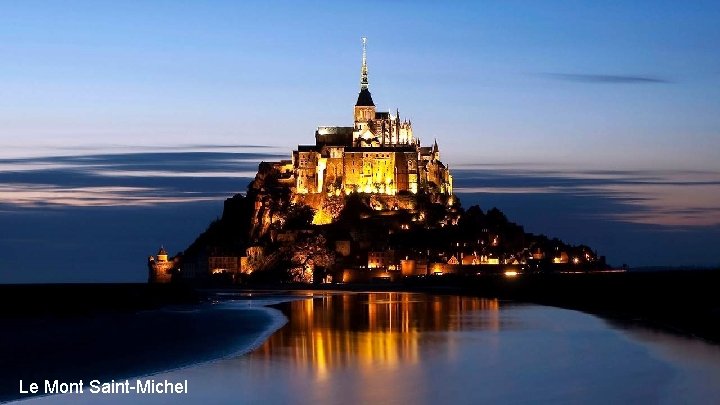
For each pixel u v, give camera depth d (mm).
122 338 120562
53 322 148000
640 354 100125
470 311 182625
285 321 155250
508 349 107438
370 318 162375
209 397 75812
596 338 117625
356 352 105250
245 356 101188
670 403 72562
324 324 147875
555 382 82625
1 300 185625
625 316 158250
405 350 107188
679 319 141000
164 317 164375
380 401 74312
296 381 83438
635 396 75438
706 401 73250
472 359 98562
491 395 76688
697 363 92500
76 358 98062
